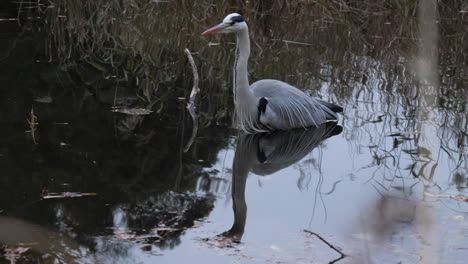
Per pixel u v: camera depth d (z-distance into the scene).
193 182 9.81
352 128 12.54
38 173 9.67
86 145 10.88
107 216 8.56
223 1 20.42
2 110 12.15
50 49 16.53
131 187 9.48
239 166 10.53
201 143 11.41
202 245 7.87
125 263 7.35
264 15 20.61
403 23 20.98
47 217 8.42
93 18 19.78
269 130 12.31
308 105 12.59
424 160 10.78
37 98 12.98
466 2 22.14
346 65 17.11
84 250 7.63
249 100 11.93
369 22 21.17
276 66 16.62
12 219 8.29
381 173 10.29
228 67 16.22
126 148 10.91
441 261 7.34
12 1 20.91
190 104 13.41
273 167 10.57
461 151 11.15
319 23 20.75
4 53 15.88
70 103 12.88
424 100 14.21
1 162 9.95
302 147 11.55
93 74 14.92
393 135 12.12
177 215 8.70
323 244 7.95
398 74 16.41
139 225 8.36
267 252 7.71
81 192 9.21
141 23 19.67
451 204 8.99
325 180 10.04
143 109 12.89
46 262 7.32
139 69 15.64
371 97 14.47
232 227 8.39
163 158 10.63
